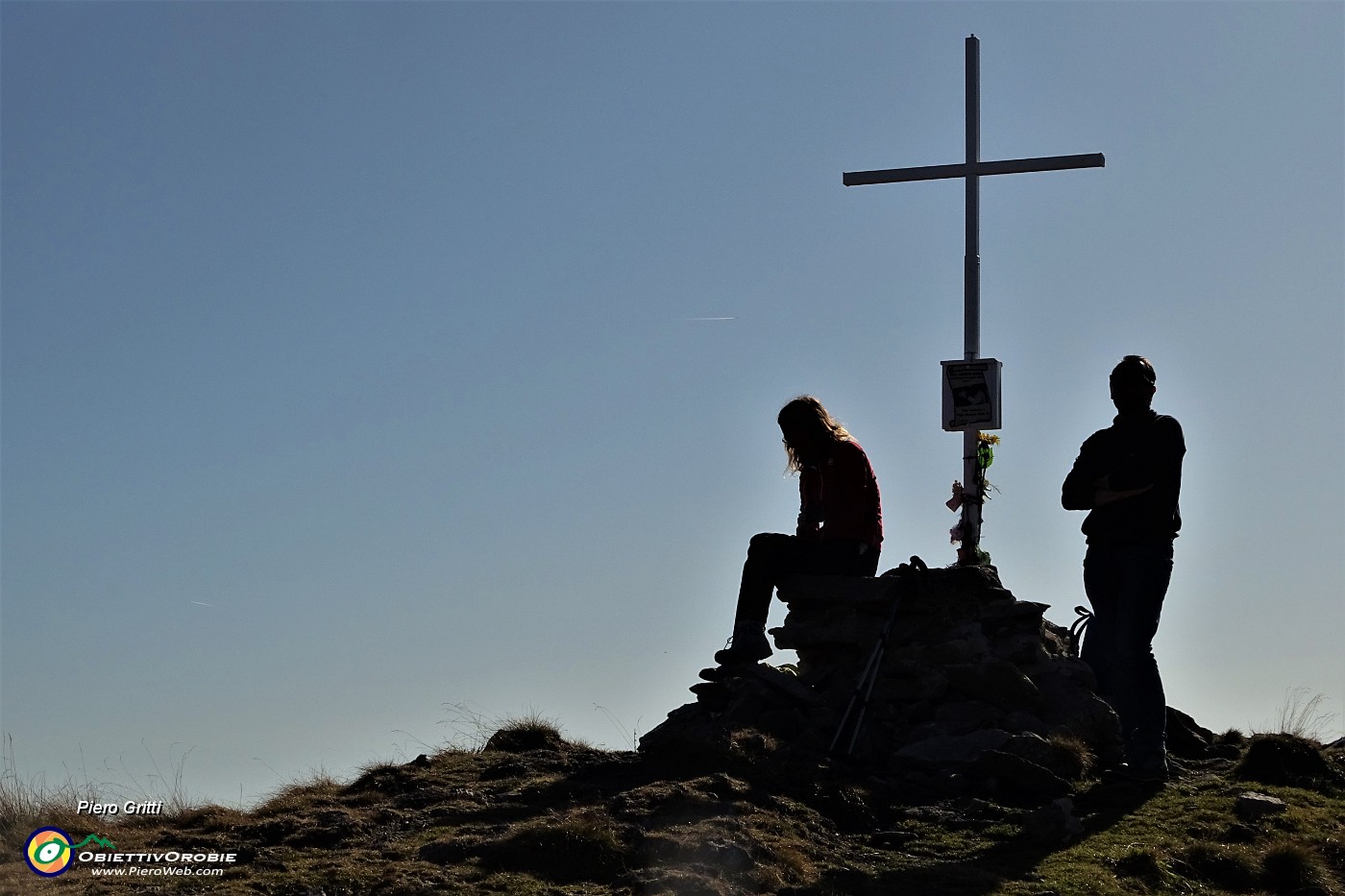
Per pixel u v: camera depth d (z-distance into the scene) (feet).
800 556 32.73
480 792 28.30
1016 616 32.01
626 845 23.73
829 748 30.19
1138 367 30.45
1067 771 29.27
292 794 29.84
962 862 24.56
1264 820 26.63
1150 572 29.86
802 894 22.06
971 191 38.70
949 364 37.55
